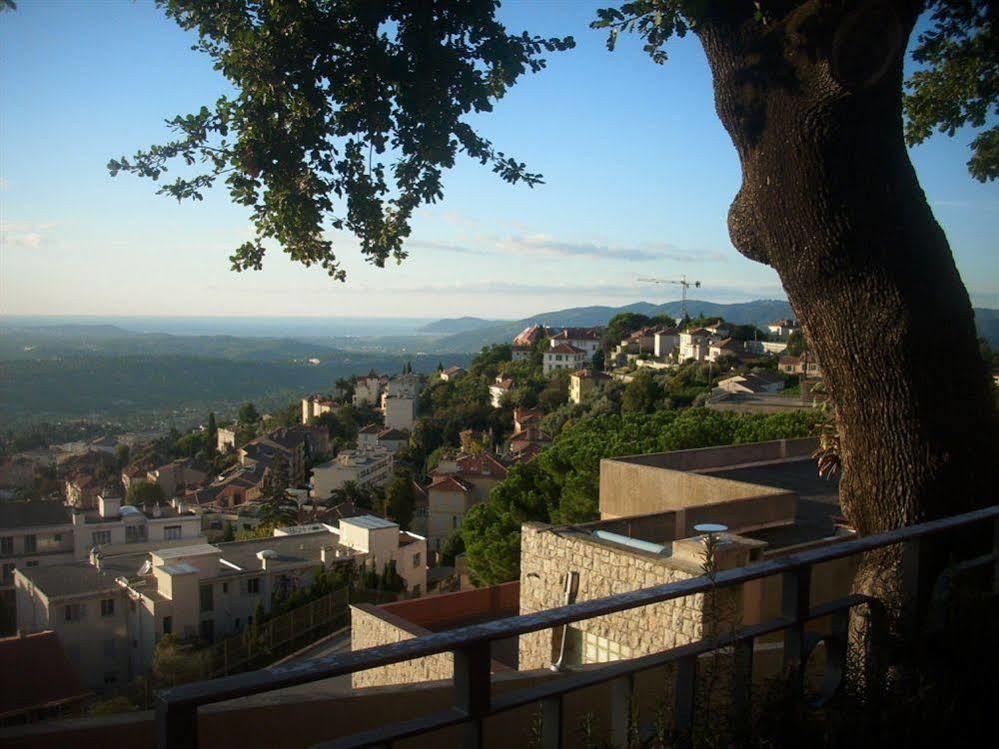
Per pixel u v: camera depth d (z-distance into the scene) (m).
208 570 27.72
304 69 4.56
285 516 57.94
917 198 4.32
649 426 22.94
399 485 56.88
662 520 9.57
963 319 4.40
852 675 3.07
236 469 82.88
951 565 3.62
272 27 4.45
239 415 130.75
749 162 4.50
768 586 7.45
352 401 130.88
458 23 4.59
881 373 4.32
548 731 2.23
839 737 2.65
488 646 2.00
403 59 4.53
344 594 21.39
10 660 13.55
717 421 21.95
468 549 21.27
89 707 13.37
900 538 3.17
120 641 26.41
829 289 4.34
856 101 4.01
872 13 3.88
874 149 4.12
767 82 4.23
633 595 2.29
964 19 5.71
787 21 3.98
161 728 1.53
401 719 3.53
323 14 4.49
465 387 115.00
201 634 26.70
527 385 98.94
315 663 1.70
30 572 28.55
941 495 4.32
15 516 40.09
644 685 4.59
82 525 40.84
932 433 4.32
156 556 27.20
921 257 4.25
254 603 28.64
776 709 2.68
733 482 11.38
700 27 4.45
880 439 4.43
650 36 4.80
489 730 3.96
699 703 2.61
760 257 4.80
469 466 62.97
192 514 47.81
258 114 4.79
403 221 5.27
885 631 3.18
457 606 11.23
